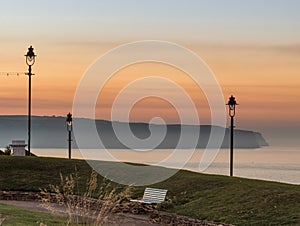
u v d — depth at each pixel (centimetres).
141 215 2373
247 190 2412
